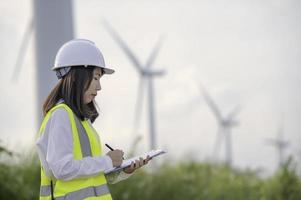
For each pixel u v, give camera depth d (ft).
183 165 62.80
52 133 14.56
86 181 14.80
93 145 15.05
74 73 15.11
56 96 15.28
